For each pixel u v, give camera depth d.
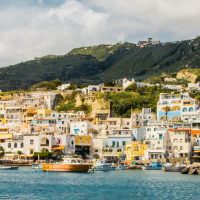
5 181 168.25
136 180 174.88
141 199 123.94
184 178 184.00
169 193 135.88
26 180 172.75
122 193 136.12
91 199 124.00
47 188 147.25
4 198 123.94
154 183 163.38
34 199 122.94
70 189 145.25
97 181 170.25
